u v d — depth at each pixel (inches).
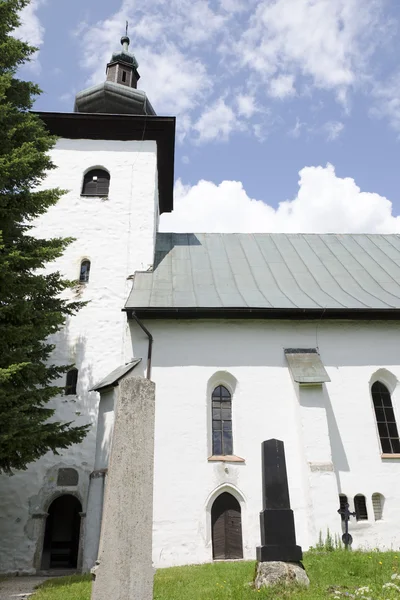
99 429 543.8
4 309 407.2
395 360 626.2
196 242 844.0
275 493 355.3
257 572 334.0
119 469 253.6
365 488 558.6
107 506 245.9
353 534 533.3
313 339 628.1
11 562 550.0
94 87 909.8
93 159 829.8
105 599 232.2
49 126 839.1
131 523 245.9
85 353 657.0
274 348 617.6
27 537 561.0
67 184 802.8
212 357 604.7
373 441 583.2
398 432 603.8
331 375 610.9
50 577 521.0
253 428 575.2
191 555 513.0
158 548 512.7
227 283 705.0
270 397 591.2
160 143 884.0
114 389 548.7
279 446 371.2
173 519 525.3
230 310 615.2
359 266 784.3
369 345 630.5
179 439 560.7
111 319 683.4
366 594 295.6
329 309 623.8
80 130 847.7
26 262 448.8
